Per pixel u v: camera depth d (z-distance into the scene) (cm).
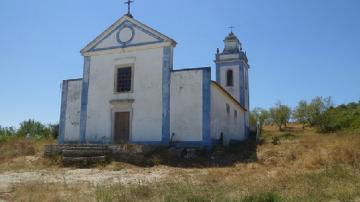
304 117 4656
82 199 804
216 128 2334
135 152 1798
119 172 1453
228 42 3728
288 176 1076
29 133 3428
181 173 1378
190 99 2141
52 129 3378
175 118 2148
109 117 2320
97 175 1351
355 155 1369
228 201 758
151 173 1422
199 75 2150
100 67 2416
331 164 1291
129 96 2288
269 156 1850
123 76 2358
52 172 1442
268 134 3919
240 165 1611
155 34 2291
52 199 809
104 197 811
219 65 3681
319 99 4644
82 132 2361
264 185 942
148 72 2272
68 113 2453
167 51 2248
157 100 2211
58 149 1828
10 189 957
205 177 1185
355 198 777
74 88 2480
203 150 2000
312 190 847
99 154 1766
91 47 2461
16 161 1738
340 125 3378
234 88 3581
